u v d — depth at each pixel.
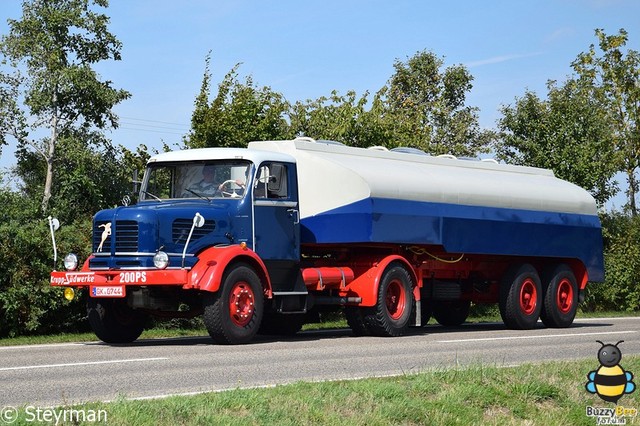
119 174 28.39
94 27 39.78
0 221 19.80
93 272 15.16
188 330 19.42
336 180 17.84
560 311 21.89
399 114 35.53
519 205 21.16
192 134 26.50
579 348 15.62
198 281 14.73
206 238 15.42
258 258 15.66
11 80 38.97
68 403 8.96
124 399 8.72
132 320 16.17
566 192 22.80
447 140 46.84
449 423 8.98
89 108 37.94
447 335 18.47
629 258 32.47
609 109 44.00
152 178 16.80
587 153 33.88
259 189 16.36
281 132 27.20
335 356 13.54
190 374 11.21
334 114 28.53
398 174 18.66
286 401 8.98
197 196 16.31
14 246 18.03
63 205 21.95
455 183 19.75
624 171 43.59
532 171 23.25
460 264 20.58
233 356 13.27
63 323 18.78
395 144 28.86
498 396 9.97
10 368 11.68
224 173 16.34
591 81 44.69
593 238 23.11
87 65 38.28
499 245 20.50
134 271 14.77
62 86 37.19
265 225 16.38
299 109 28.55
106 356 13.19
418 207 18.61
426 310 22.50
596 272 23.16
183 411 8.28
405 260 18.36
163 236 14.99
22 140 38.44
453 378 10.59
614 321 25.27
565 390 10.52
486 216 20.20
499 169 22.28
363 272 18.00
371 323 17.80
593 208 23.33
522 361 13.40
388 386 9.88
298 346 15.07
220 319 15.01
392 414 8.86
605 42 44.50
